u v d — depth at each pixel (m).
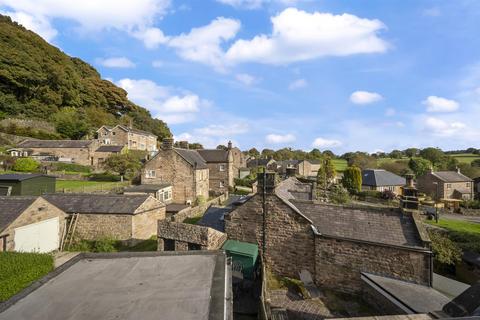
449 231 21.27
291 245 13.63
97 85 90.69
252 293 12.20
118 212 19.92
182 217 21.62
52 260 13.17
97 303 3.76
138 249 19.05
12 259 12.33
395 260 11.49
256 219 14.45
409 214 12.66
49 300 3.86
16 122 58.75
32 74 65.88
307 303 11.33
